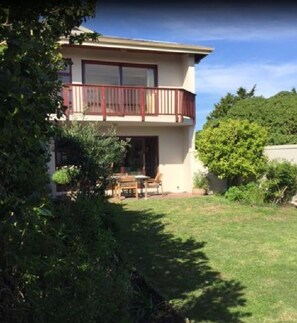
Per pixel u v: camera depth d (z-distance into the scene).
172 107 15.99
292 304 5.05
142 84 17.14
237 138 13.64
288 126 22.88
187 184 17.16
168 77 17.47
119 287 3.35
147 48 16.03
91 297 2.85
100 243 3.83
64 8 2.81
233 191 13.41
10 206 1.98
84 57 15.98
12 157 2.14
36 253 2.67
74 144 9.22
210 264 6.78
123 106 15.20
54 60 3.77
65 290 2.71
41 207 2.39
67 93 14.14
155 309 4.73
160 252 7.54
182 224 10.04
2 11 2.32
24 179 2.51
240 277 6.10
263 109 23.73
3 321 2.55
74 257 2.97
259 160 13.50
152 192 16.62
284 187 12.91
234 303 5.07
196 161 16.44
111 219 8.44
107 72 16.55
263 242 8.23
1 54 1.82
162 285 5.76
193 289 5.60
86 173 9.28
